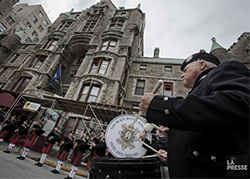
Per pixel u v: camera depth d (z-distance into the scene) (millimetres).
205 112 694
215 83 864
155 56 21234
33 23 36219
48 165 6641
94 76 12742
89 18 20500
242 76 820
